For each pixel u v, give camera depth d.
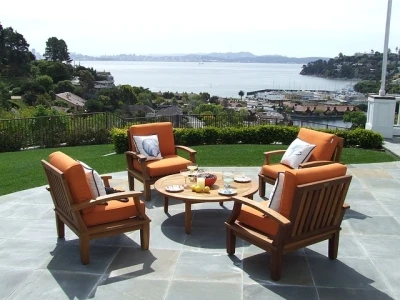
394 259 3.72
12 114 16.66
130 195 3.74
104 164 8.12
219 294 3.10
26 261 3.69
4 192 6.04
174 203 5.47
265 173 5.56
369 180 6.49
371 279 3.35
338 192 3.40
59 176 3.45
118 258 3.75
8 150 11.80
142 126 6.24
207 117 11.84
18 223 4.66
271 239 3.38
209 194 4.43
